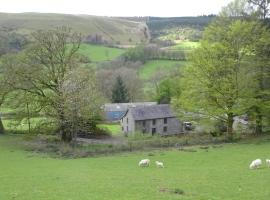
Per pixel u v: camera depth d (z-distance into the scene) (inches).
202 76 2591.0
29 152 2433.6
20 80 2709.2
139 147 2503.7
